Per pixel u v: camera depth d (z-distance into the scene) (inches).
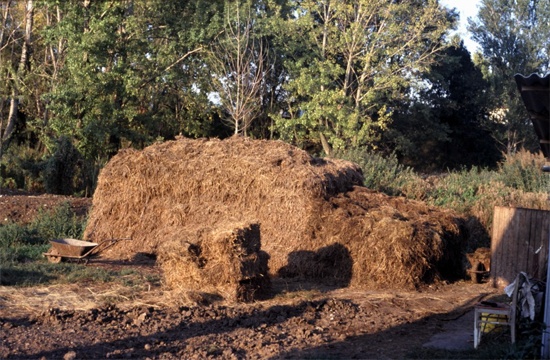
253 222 399.5
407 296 426.0
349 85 1364.4
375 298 414.0
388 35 1333.7
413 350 301.1
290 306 374.3
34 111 1256.2
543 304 313.0
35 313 343.9
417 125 1621.6
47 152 1172.5
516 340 302.0
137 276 443.8
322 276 464.8
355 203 495.8
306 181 486.9
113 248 551.5
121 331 323.0
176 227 532.1
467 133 1720.0
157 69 1174.3
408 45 1359.5
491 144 1722.4
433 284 464.8
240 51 1242.6
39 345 293.7
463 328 354.0
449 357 289.1
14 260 489.7
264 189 502.6
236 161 522.6
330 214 473.1
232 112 1257.4
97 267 480.7
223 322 343.3
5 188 967.6
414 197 700.0
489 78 1737.2
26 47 1206.3
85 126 1084.5
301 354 293.6
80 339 305.9
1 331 311.7
